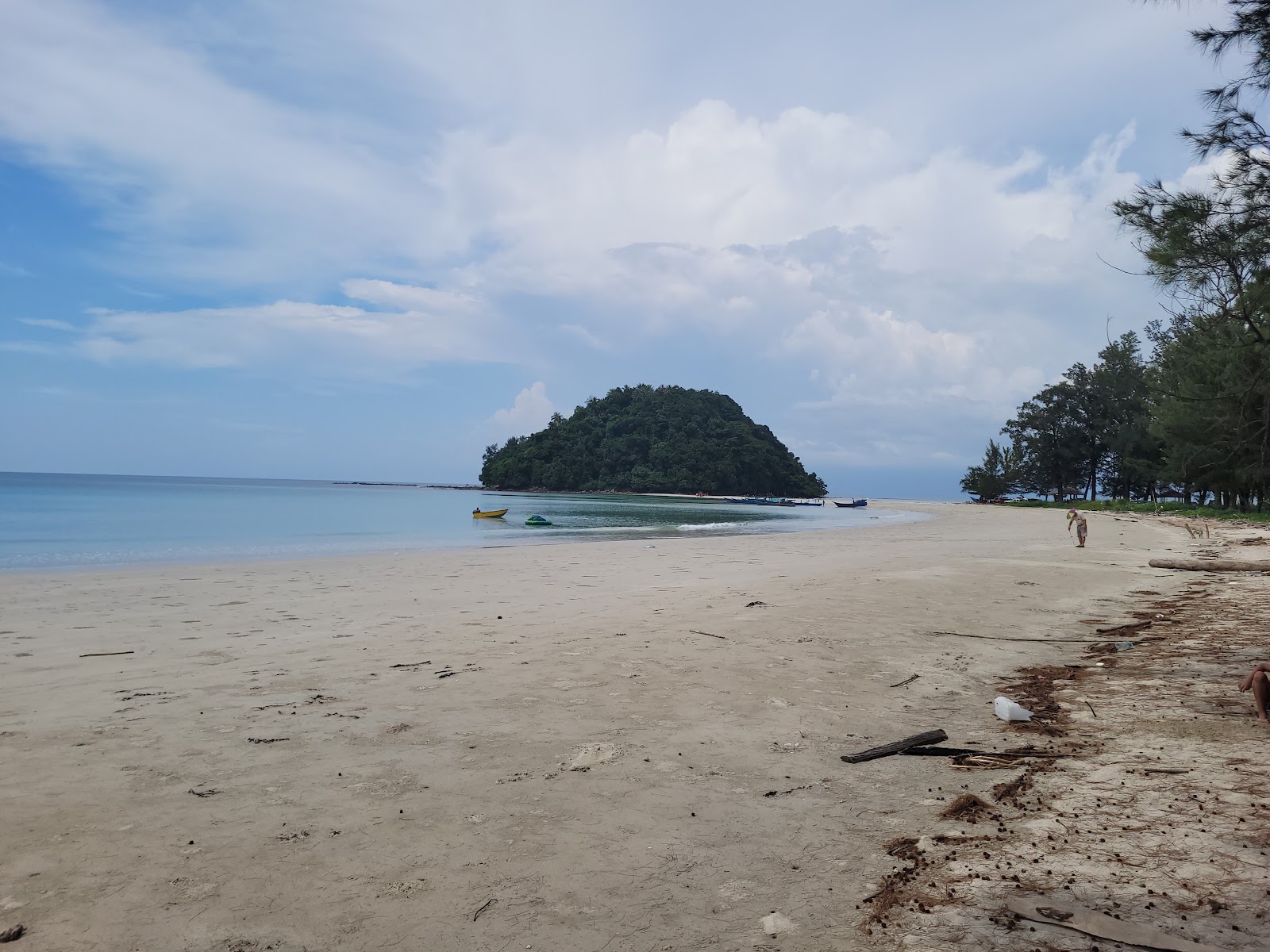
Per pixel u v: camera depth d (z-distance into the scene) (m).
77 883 3.15
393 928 2.83
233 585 14.35
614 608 11.16
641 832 3.65
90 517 41.12
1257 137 6.35
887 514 75.44
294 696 6.23
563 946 2.70
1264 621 9.45
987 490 111.25
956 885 3.05
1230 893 2.87
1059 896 2.91
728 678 6.77
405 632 9.29
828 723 5.46
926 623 9.73
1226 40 6.12
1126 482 86.00
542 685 6.55
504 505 86.69
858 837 3.58
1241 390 8.00
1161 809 3.71
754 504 118.56
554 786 4.25
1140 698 5.97
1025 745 4.91
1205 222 6.58
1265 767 4.22
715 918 2.88
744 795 4.12
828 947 2.65
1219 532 29.73
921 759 4.68
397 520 47.72
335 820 3.80
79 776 4.41
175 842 3.55
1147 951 2.52
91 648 8.39
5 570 16.91
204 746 4.96
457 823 3.76
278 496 100.00
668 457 182.38
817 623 9.57
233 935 2.78
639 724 5.43
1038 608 11.13
